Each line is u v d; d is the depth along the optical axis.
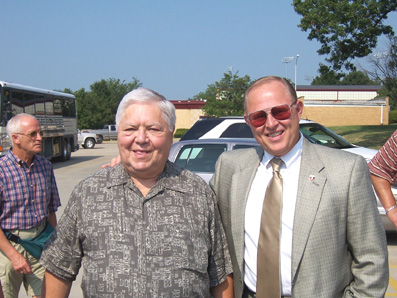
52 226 3.70
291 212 2.15
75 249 2.09
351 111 43.56
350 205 2.09
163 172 2.14
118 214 1.99
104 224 1.98
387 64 22.75
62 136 21.56
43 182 3.58
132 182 2.08
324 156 2.20
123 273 1.92
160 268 1.94
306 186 2.14
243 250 2.29
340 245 2.11
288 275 2.13
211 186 2.54
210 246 2.14
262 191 2.27
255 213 2.25
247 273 2.28
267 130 2.20
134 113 2.03
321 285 2.07
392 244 6.26
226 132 8.48
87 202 2.04
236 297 2.32
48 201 3.65
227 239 2.37
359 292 2.13
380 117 43.34
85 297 2.00
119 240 1.96
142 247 1.95
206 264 2.05
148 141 2.03
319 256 2.07
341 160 2.16
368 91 60.19
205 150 6.11
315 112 43.81
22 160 3.48
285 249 2.14
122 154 2.07
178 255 1.96
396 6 20.67
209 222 2.13
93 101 56.34
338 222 2.09
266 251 2.16
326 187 2.11
